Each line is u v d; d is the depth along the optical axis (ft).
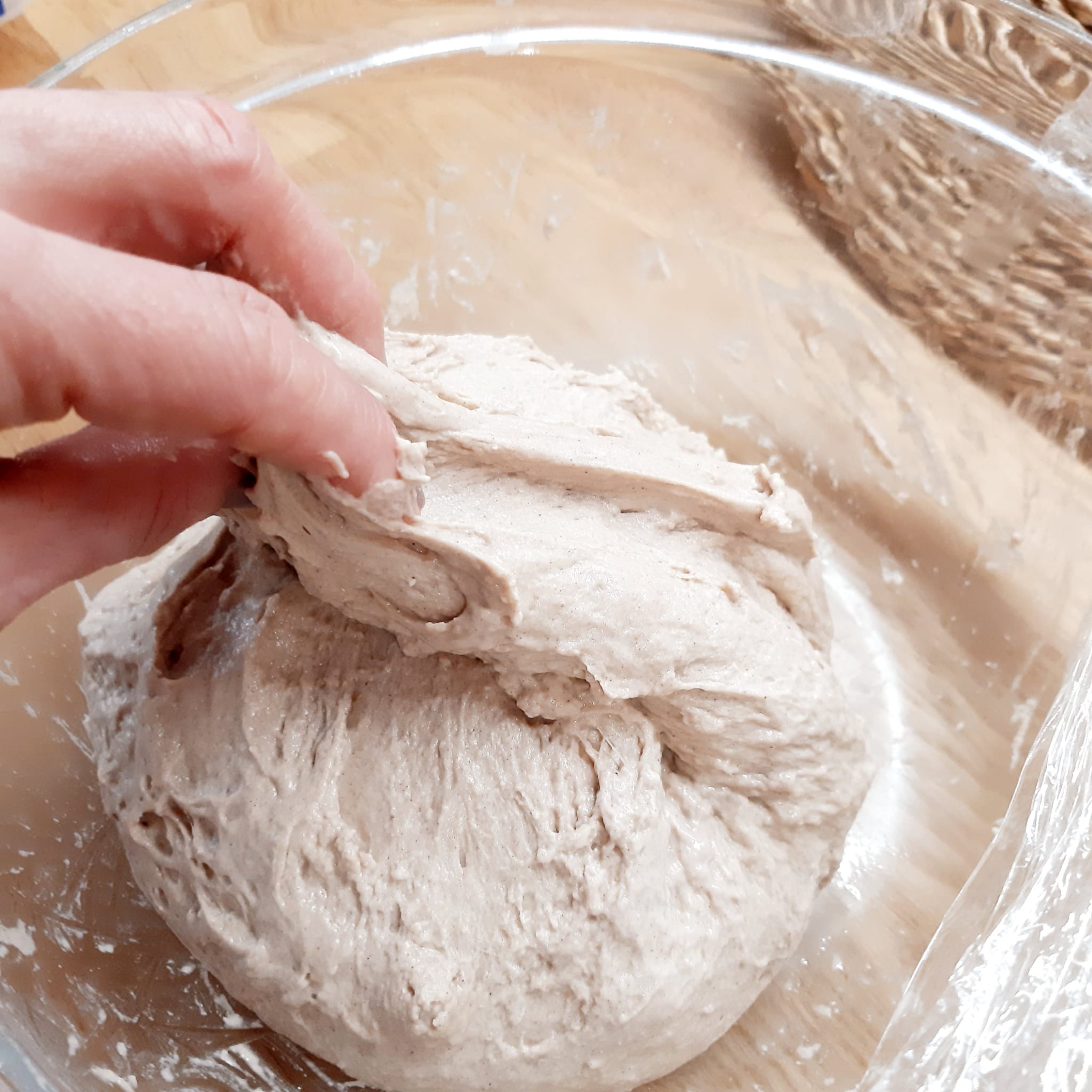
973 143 0.75
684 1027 0.61
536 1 0.83
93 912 0.66
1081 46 0.69
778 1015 0.69
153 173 0.49
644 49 0.82
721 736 0.62
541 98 0.85
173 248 0.52
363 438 0.48
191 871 0.60
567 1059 0.60
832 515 0.91
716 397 0.95
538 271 0.93
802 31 0.79
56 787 0.68
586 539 0.59
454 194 0.87
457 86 0.84
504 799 0.60
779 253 0.87
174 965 0.66
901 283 0.83
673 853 0.62
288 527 0.53
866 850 0.76
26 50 0.86
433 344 0.72
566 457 0.59
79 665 0.73
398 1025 0.57
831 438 0.91
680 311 0.94
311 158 0.83
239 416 0.44
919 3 0.73
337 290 0.54
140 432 0.48
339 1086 0.65
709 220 0.89
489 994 0.58
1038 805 0.69
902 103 0.77
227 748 0.61
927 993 0.65
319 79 0.82
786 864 0.65
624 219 0.90
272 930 0.58
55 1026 0.60
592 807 0.60
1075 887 0.64
